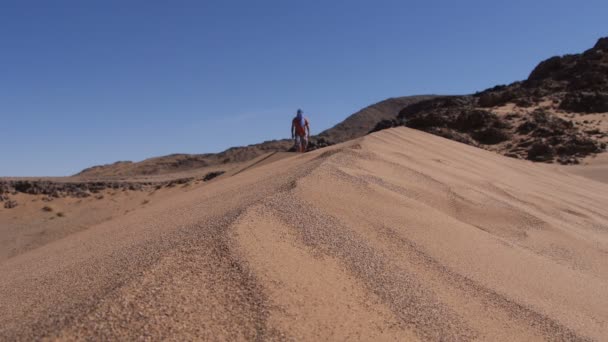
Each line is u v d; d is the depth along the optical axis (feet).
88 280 12.44
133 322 9.39
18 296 12.81
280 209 16.76
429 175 29.71
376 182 23.86
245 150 235.40
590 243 23.50
